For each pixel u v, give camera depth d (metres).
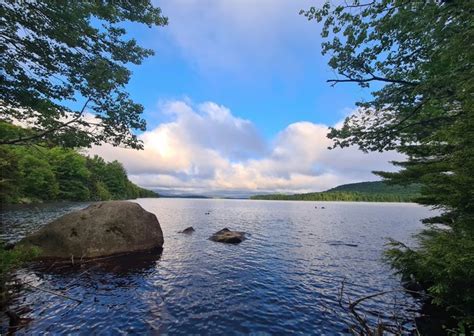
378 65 8.98
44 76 9.10
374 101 9.99
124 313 8.27
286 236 25.36
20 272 11.77
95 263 13.51
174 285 10.95
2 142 9.73
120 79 9.76
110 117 10.38
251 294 10.17
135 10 9.88
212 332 7.29
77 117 10.18
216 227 31.36
